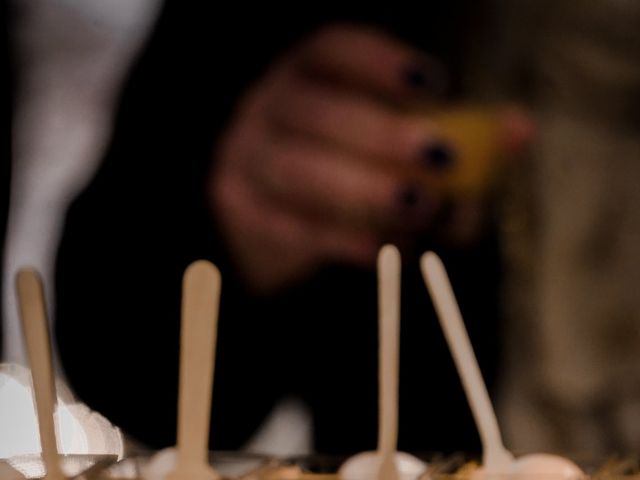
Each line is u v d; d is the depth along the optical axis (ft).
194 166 3.47
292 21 3.28
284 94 3.11
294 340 3.59
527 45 3.54
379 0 3.33
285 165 3.10
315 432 3.64
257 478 2.26
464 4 3.41
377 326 3.59
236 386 3.61
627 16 3.55
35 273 2.16
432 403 3.59
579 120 3.62
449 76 3.43
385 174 3.02
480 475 2.28
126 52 4.36
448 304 2.34
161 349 3.60
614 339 3.59
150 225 3.52
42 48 4.21
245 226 3.24
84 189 3.62
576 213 3.57
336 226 3.12
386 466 2.26
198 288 2.19
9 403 3.33
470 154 2.93
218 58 3.37
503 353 3.60
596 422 3.57
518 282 3.58
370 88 3.02
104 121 4.28
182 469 2.20
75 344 3.62
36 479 2.21
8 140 3.82
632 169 3.61
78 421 3.19
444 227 3.07
